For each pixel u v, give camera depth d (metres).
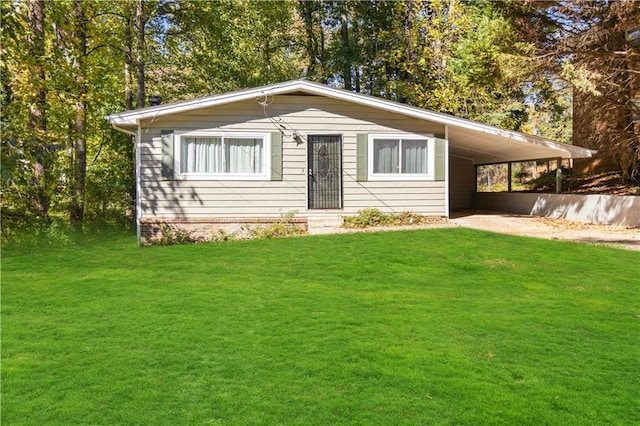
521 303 6.06
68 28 14.07
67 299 6.39
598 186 17.62
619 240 10.70
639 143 14.68
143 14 17.38
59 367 4.15
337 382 3.83
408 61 24.45
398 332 5.00
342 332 5.00
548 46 14.00
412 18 24.47
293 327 5.17
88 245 12.16
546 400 3.55
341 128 13.22
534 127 30.48
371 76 27.23
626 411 3.41
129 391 3.70
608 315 5.56
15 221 12.96
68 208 14.88
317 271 7.92
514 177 32.38
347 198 13.30
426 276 7.52
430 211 13.65
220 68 21.39
